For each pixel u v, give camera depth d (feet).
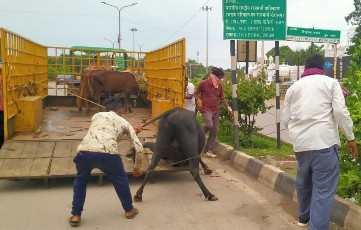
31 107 27.22
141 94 43.16
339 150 17.07
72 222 16.76
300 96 15.67
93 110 39.73
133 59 47.16
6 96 24.97
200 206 19.38
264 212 18.56
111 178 17.43
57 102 44.11
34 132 27.30
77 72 46.37
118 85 37.35
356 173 16.56
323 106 15.28
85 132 27.73
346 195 17.85
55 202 19.85
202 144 22.21
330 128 15.16
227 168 27.07
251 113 32.94
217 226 16.92
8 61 25.70
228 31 28.99
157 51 39.06
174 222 17.34
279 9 29.60
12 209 18.85
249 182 23.58
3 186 22.53
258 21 29.40
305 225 16.83
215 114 29.73
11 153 22.85
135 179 23.99
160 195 21.12
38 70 39.19
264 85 32.71
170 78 33.63
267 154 28.99
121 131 17.79
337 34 55.11
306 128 15.33
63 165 22.24
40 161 22.40
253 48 40.19
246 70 39.27
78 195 16.92
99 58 46.01
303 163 15.75
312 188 15.88
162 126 20.68
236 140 29.63
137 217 17.93
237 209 18.97
